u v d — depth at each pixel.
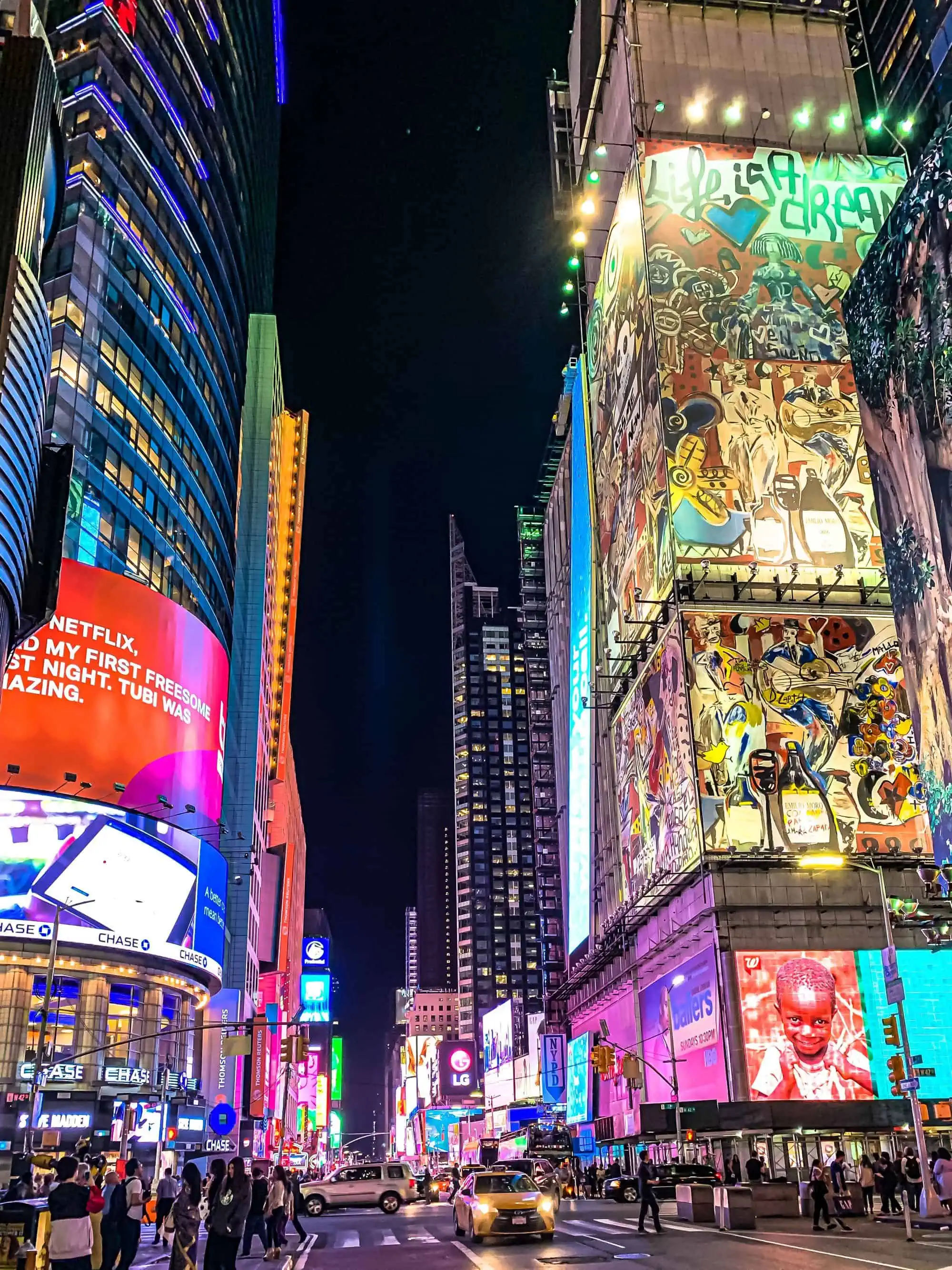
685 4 93.62
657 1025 75.00
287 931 144.38
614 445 95.56
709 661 71.56
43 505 21.17
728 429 78.31
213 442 99.31
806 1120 56.75
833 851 66.88
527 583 178.12
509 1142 133.38
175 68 99.38
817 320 82.25
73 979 66.38
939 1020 61.59
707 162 87.25
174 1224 17.16
